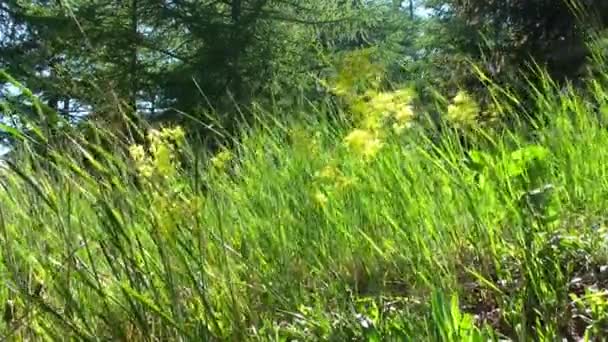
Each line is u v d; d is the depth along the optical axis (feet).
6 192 8.20
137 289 7.02
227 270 7.29
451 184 8.73
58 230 7.47
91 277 7.52
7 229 7.61
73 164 7.15
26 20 53.16
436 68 35.40
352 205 8.71
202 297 6.84
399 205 8.44
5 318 7.59
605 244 7.78
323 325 7.01
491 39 35.86
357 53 8.26
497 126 10.91
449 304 6.69
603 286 7.34
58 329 7.04
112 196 7.17
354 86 8.31
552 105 11.29
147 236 7.73
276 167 10.74
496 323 7.17
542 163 8.31
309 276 8.27
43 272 7.35
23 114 7.22
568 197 8.77
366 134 7.94
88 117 7.68
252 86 53.52
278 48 58.59
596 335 6.56
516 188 8.33
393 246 8.29
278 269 7.95
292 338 7.14
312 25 62.95
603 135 9.88
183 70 56.13
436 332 6.07
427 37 41.73
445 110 11.14
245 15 59.82
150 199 7.08
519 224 7.60
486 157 8.66
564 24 32.65
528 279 7.14
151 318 7.20
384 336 6.40
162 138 8.55
